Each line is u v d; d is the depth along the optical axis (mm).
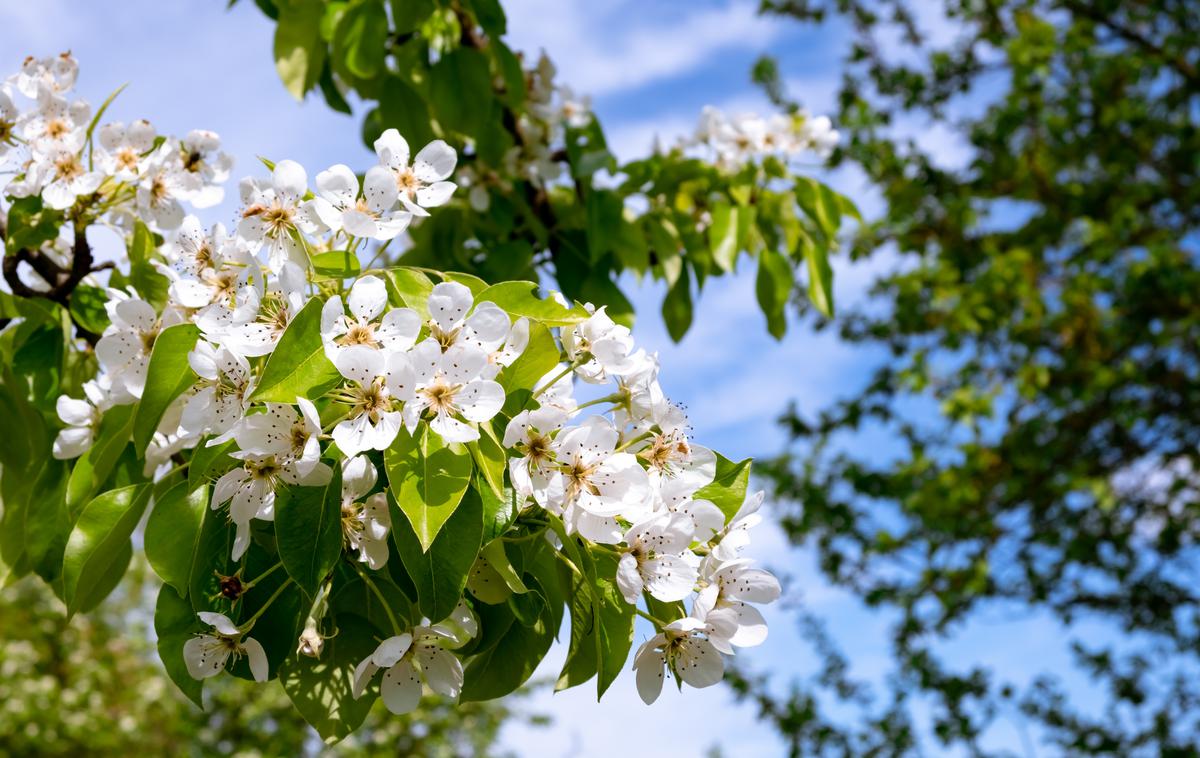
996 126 8453
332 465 1529
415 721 11227
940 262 8445
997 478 7777
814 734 7598
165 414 1841
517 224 3725
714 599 1586
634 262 3352
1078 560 7801
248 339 1571
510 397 1595
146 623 11328
